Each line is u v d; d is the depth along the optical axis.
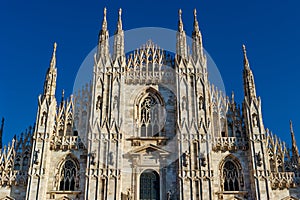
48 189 52.16
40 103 56.16
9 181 52.12
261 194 50.78
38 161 52.34
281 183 52.22
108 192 51.03
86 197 50.69
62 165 53.97
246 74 59.19
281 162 54.12
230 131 56.66
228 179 53.59
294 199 51.62
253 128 54.78
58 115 57.06
